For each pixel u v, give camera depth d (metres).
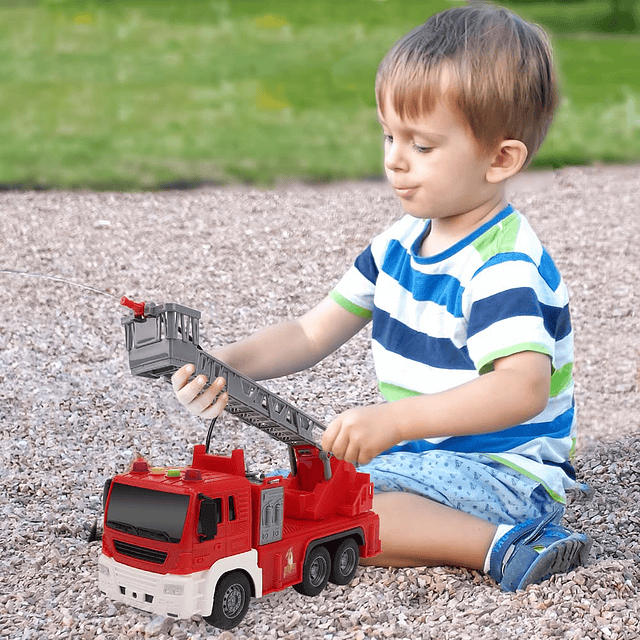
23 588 3.49
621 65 20.84
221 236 9.51
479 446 3.71
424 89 3.22
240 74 18.83
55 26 22.53
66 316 7.23
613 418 5.86
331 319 4.05
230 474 3.09
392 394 3.77
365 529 3.43
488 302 3.34
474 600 3.31
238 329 7.22
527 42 3.32
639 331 7.41
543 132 3.46
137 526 2.96
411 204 3.44
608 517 4.30
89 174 12.02
